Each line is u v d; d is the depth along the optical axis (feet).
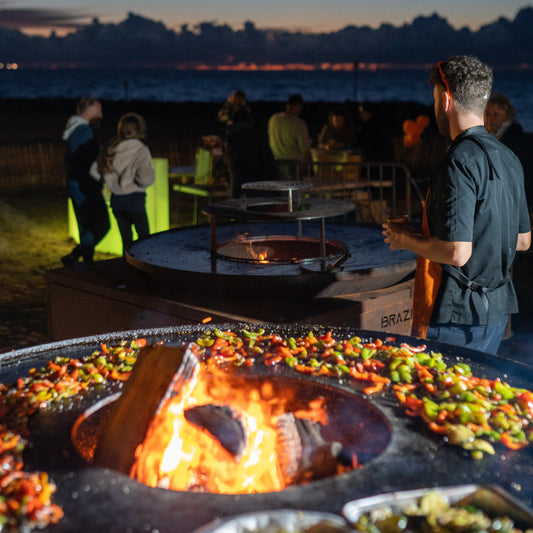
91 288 13.32
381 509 4.12
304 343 7.88
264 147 21.80
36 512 4.30
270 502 4.51
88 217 20.80
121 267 14.64
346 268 12.39
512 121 14.06
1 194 40.06
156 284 13.19
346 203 12.69
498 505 4.18
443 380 6.49
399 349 7.46
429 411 5.79
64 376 6.76
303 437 6.31
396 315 12.70
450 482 4.80
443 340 8.65
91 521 4.32
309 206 13.39
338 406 6.72
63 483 4.82
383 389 6.49
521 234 8.89
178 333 8.50
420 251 8.26
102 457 5.57
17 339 16.88
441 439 5.46
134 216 19.49
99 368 7.02
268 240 14.51
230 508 4.46
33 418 5.97
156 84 515.50
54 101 167.32
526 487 4.75
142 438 5.50
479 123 8.23
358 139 32.42
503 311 8.72
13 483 4.63
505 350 15.49
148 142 66.59
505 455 5.21
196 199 28.78
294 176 26.61
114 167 18.98
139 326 12.55
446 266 8.42
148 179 19.31
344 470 6.09
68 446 5.41
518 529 4.04
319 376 6.87
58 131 81.51
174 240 15.07
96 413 6.37
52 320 14.52
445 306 8.50
